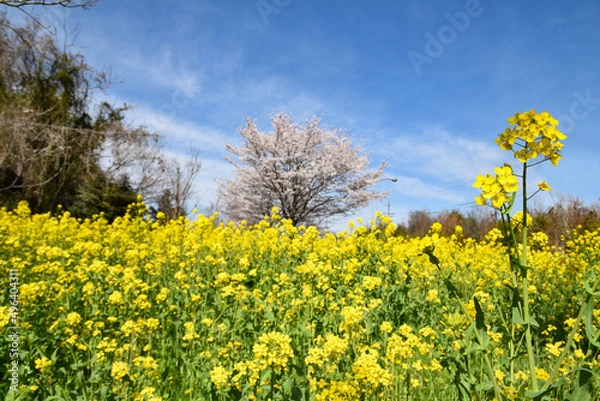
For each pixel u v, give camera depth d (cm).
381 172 2038
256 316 357
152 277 523
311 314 345
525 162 157
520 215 175
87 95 2194
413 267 477
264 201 2002
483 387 186
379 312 369
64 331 320
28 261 540
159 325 360
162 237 776
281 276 423
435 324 372
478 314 161
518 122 160
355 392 209
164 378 289
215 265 535
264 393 219
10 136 1388
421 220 3338
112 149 2047
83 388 260
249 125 1961
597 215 1407
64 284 422
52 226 819
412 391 255
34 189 1739
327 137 2006
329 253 560
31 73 2006
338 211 2025
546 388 148
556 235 1292
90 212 2011
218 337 319
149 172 2158
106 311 395
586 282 148
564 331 396
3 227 685
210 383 251
